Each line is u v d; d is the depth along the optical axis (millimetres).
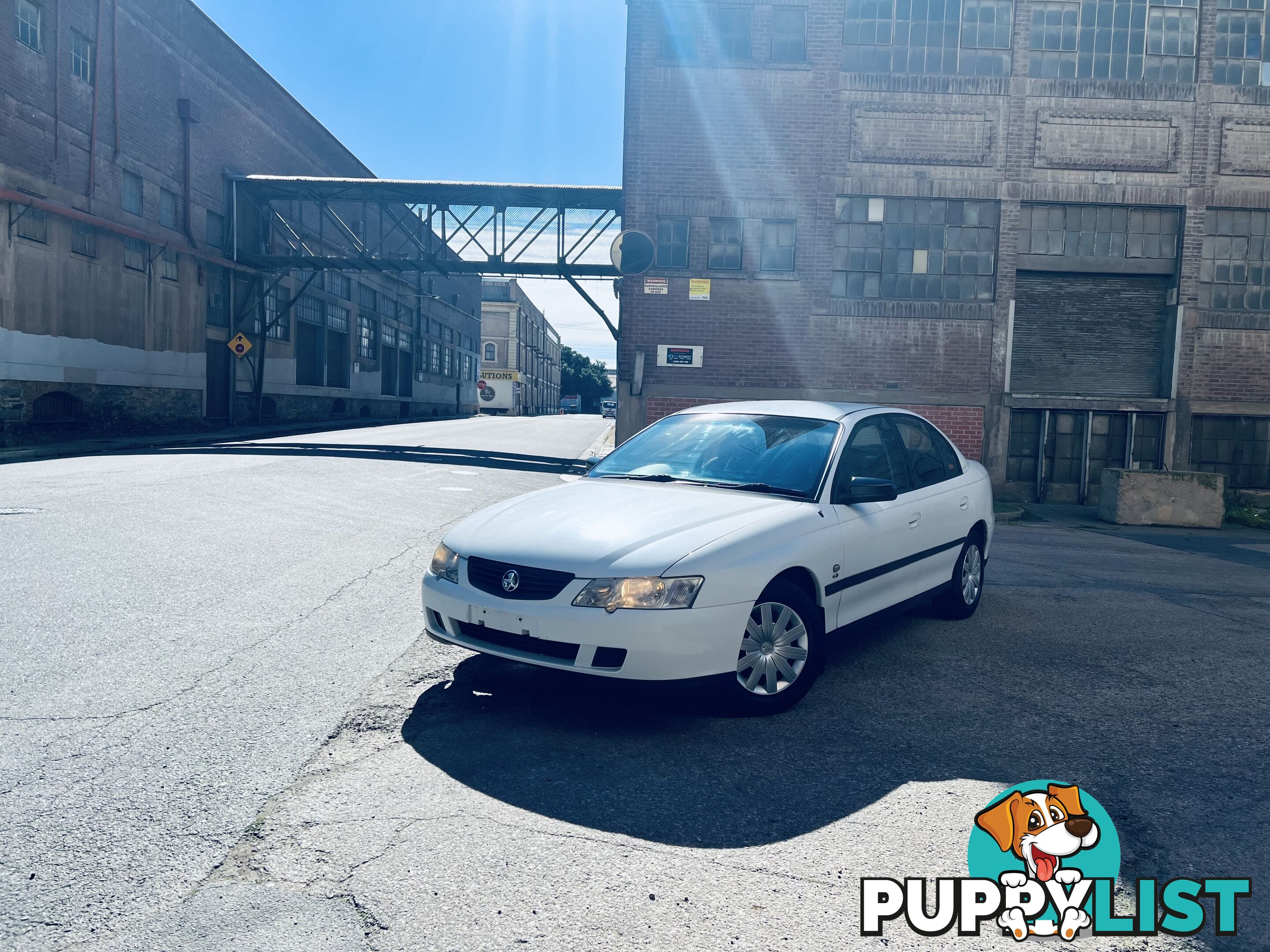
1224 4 15078
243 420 28047
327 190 27672
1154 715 4234
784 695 4105
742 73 15359
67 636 4801
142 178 22125
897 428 5602
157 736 3535
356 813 2973
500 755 3506
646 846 2824
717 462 4949
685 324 15617
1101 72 15172
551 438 28641
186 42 24109
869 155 15258
